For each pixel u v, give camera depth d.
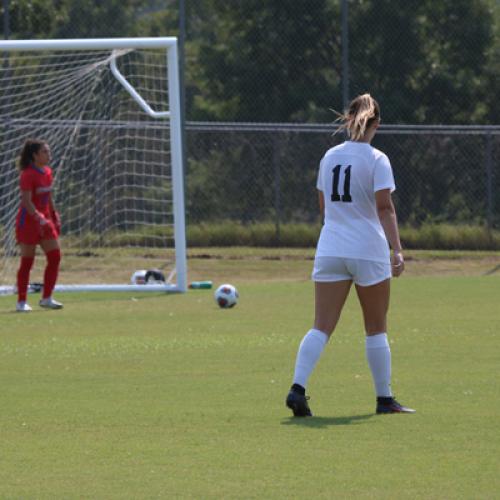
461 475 22.58
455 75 85.06
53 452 25.06
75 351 41.00
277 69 85.12
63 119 78.94
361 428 26.98
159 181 84.94
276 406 30.00
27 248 55.09
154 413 29.25
